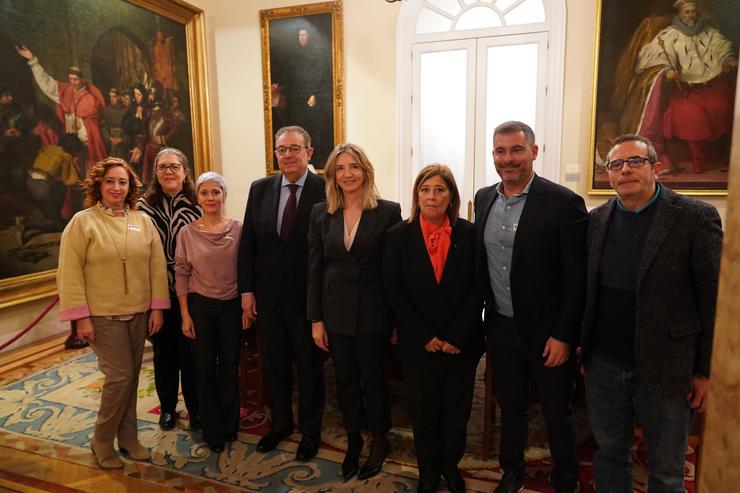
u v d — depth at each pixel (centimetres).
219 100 611
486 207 200
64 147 427
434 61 540
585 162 506
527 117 519
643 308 153
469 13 525
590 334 172
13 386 335
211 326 245
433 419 208
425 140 553
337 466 233
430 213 195
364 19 550
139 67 507
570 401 190
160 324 239
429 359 200
